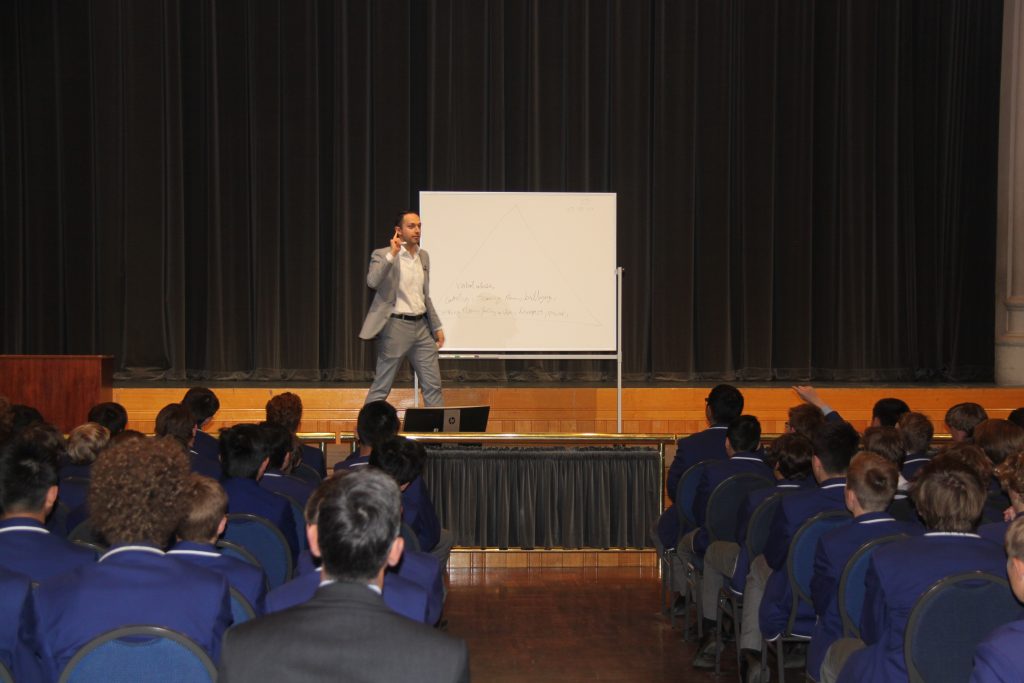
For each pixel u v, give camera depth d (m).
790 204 8.68
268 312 8.24
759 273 8.63
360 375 8.30
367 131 8.30
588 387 7.52
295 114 8.25
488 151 8.48
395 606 1.89
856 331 8.63
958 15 8.77
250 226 8.31
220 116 8.26
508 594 4.95
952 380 8.81
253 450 3.14
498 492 5.39
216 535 2.25
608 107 8.56
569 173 8.53
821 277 8.77
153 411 7.12
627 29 8.48
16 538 2.27
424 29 8.51
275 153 8.25
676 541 4.43
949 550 2.32
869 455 2.84
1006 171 8.59
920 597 2.23
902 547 2.36
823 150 8.73
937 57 8.77
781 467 3.76
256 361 8.31
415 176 8.56
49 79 8.18
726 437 4.17
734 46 8.69
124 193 8.19
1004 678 1.56
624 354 8.55
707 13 8.55
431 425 5.52
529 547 5.38
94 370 6.16
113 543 1.98
